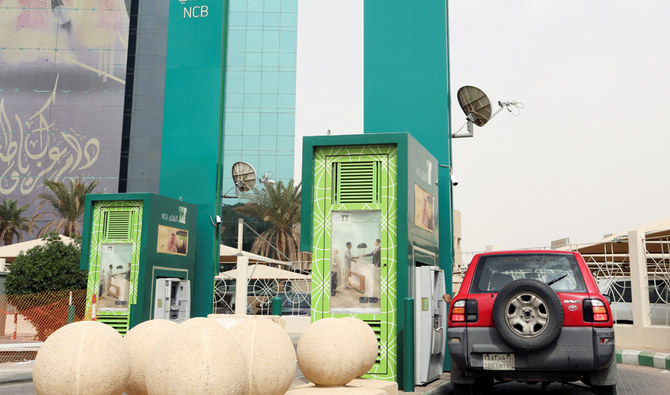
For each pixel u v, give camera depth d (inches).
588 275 278.5
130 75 2837.1
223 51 653.9
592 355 257.4
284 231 2268.7
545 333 256.1
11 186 2736.2
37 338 730.2
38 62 2819.9
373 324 351.3
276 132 3009.4
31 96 2795.3
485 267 292.8
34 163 2753.4
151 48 2859.3
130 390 201.2
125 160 2773.1
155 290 569.9
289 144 3002.0
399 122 469.1
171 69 653.9
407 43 477.1
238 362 168.9
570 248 765.3
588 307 261.9
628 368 489.4
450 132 484.4
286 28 3085.6
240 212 2332.7
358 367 261.0
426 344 355.6
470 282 288.0
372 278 355.9
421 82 470.3
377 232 359.3
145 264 557.9
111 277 570.9
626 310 684.1
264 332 203.3
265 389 195.3
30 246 982.4
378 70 478.0
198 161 639.1
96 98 2795.3
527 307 259.4
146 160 2773.1
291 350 207.6
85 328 182.9
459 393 290.5
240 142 2999.5
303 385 260.1
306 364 253.3
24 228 2460.6
